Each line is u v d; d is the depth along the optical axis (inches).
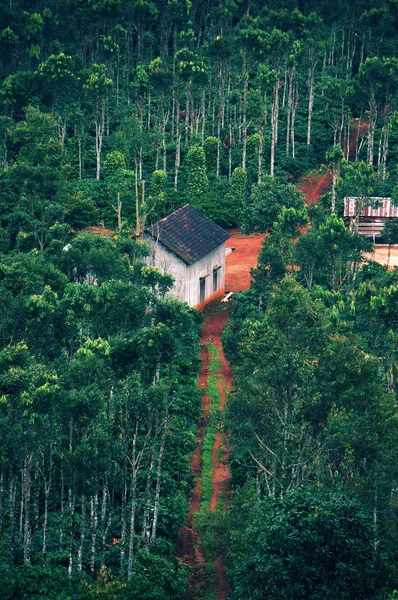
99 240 5467.5
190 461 4744.1
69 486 3774.6
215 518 3983.8
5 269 4734.3
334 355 3850.9
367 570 3358.8
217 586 3978.8
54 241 5649.6
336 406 3794.3
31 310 4271.7
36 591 3636.8
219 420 3998.5
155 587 3735.2
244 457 4419.3
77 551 3919.8
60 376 3782.0
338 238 5713.6
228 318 6156.5
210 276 6299.2
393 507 3607.3
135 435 3786.9
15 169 6505.9
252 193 7509.8
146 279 5029.5
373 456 3656.5
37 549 3919.8
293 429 3791.8
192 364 5487.2
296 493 3535.9
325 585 3366.1
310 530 3385.8
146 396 3752.5
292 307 4121.6
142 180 7726.4
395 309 4756.4
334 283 5703.7
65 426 3907.5
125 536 3971.5
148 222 7450.8
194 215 6368.1
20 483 4178.2
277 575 3368.6
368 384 3804.1
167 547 4047.7
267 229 7317.9
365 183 6378.0
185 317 4252.0
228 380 5418.3
